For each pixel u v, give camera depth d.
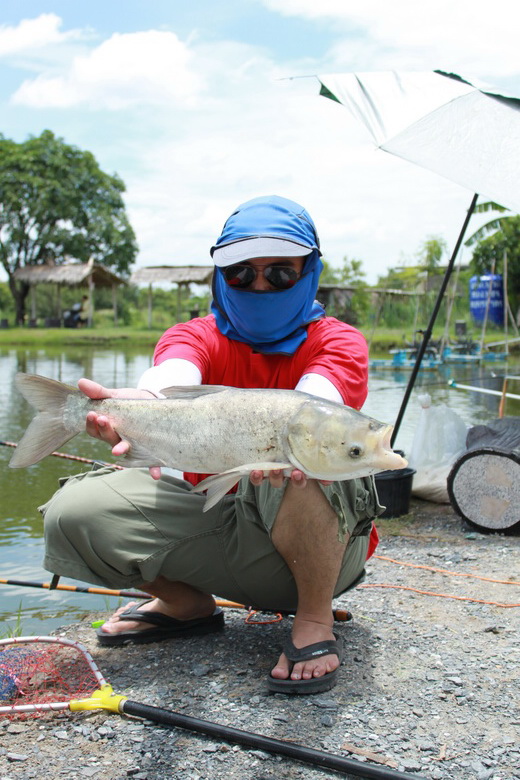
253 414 2.04
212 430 2.08
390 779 1.93
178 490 2.61
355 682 2.51
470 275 27.53
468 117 4.50
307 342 2.65
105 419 2.12
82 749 2.12
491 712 2.32
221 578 2.64
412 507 5.26
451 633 2.96
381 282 28.64
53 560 2.55
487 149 4.35
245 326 2.61
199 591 2.84
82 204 40.53
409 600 3.37
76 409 2.16
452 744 2.13
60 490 2.60
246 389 2.11
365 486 2.54
